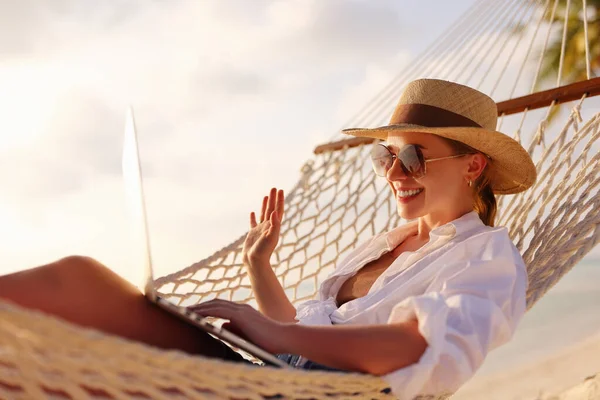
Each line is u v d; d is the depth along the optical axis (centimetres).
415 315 145
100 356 106
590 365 1077
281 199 212
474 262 162
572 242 191
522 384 1038
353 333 140
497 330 151
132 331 137
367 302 181
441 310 142
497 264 161
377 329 141
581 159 229
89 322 130
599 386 518
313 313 190
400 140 196
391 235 208
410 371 139
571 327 1303
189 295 240
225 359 156
